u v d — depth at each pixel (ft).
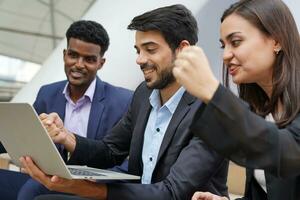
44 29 12.37
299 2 5.82
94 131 4.93
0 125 3.05
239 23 2.29
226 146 1.84
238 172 5.26
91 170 3.36
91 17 8.51
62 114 5.10
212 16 6.93
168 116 3.62
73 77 5.00
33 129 2.73
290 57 2.41
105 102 5.05
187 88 1.84
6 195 4.56
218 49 7.00
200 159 3.21
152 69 3.51
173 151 3.44
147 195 3.03
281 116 2.49
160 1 7.54
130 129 4.15
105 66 7.65
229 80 2.69
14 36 12.51
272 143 1.86
